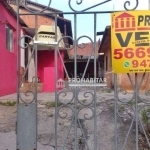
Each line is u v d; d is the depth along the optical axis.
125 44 2.04
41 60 12.19
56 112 2.22
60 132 3.62
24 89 8.68
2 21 7.97
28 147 2.21
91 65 4.48
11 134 3.57
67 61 12.62
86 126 3.85
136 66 2.04
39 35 2.77
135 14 2.03
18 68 2.28
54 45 2.28
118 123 3.94
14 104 5.77
